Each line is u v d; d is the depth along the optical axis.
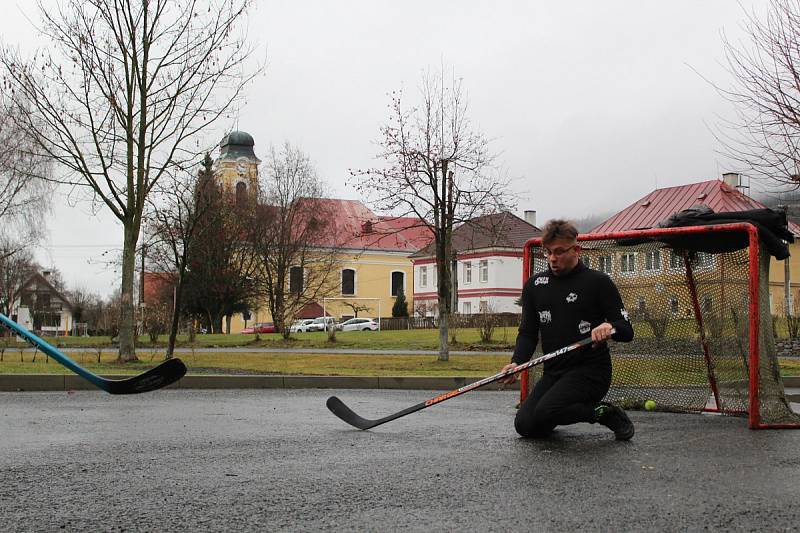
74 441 6.46
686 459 5.45
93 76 17.59
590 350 6.48
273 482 4.75
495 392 12.17
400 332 41.59
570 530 3.65
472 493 4.41
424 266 74.50
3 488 4.63
